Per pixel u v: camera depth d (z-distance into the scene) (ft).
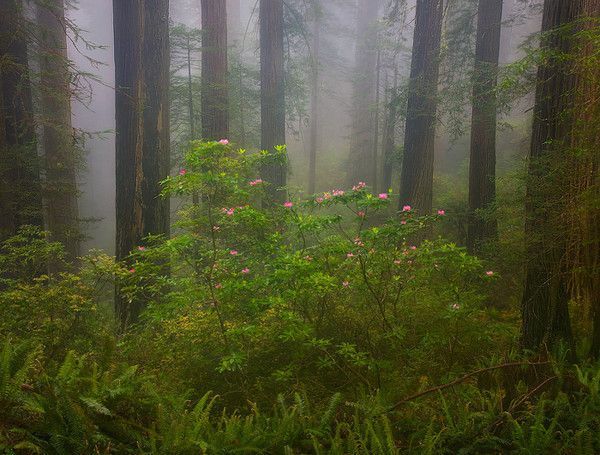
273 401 11.23
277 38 34.45
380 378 12.17
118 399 7.59
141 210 21.44
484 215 18.61
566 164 11.43
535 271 12.46
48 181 33.30
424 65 28.86
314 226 12.30
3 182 25.18
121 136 21.39
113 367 9.45
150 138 21.65
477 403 10.58
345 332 13.34
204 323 12.87
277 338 12.84
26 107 29.45
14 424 6.32
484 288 19.42
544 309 12.23
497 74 25.21
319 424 9.02
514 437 8.47
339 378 12.62
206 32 32.81
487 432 8.65
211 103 32.50
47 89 27.81
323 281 11.41
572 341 12.06
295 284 12.43
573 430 8.73
